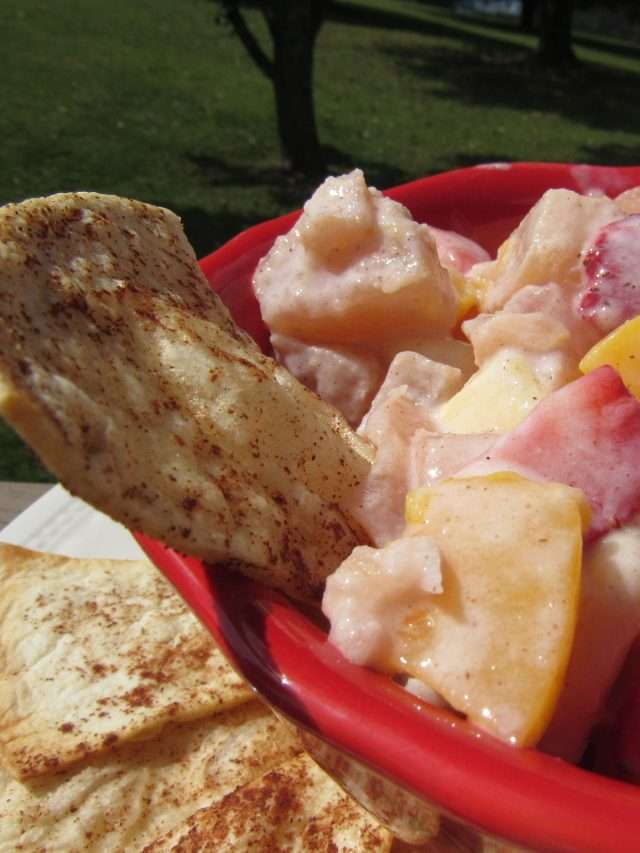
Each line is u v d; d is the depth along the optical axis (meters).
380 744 0.08
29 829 0.14
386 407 0.13
